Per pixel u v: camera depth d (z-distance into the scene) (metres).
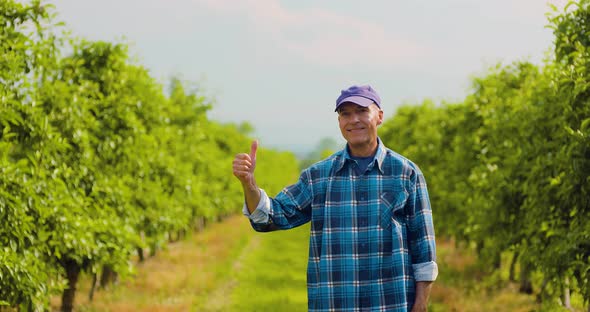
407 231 4.14
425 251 4.07
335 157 4.23
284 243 34.81
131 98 16.25
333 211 4.11
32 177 10.20
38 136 10.34
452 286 17.89
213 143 35.91
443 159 22.31
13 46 9.59
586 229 9.12
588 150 9.35
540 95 11.55
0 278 8.71
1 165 8.89
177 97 25.42
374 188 4.10
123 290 17.58
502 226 13.29
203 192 30.11
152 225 17.25
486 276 19.42
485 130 16.33
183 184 19.44
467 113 18.56
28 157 10.33
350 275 4.04
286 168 119.88
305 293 18.28
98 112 13.59
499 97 17.03
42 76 11.58
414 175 4.13
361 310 4.02
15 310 10.70
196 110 25.94
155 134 18.09
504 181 12.55
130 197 15.73
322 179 4.19
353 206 4.09
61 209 10.68
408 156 25.05
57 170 10.77
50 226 10.77
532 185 10.66
